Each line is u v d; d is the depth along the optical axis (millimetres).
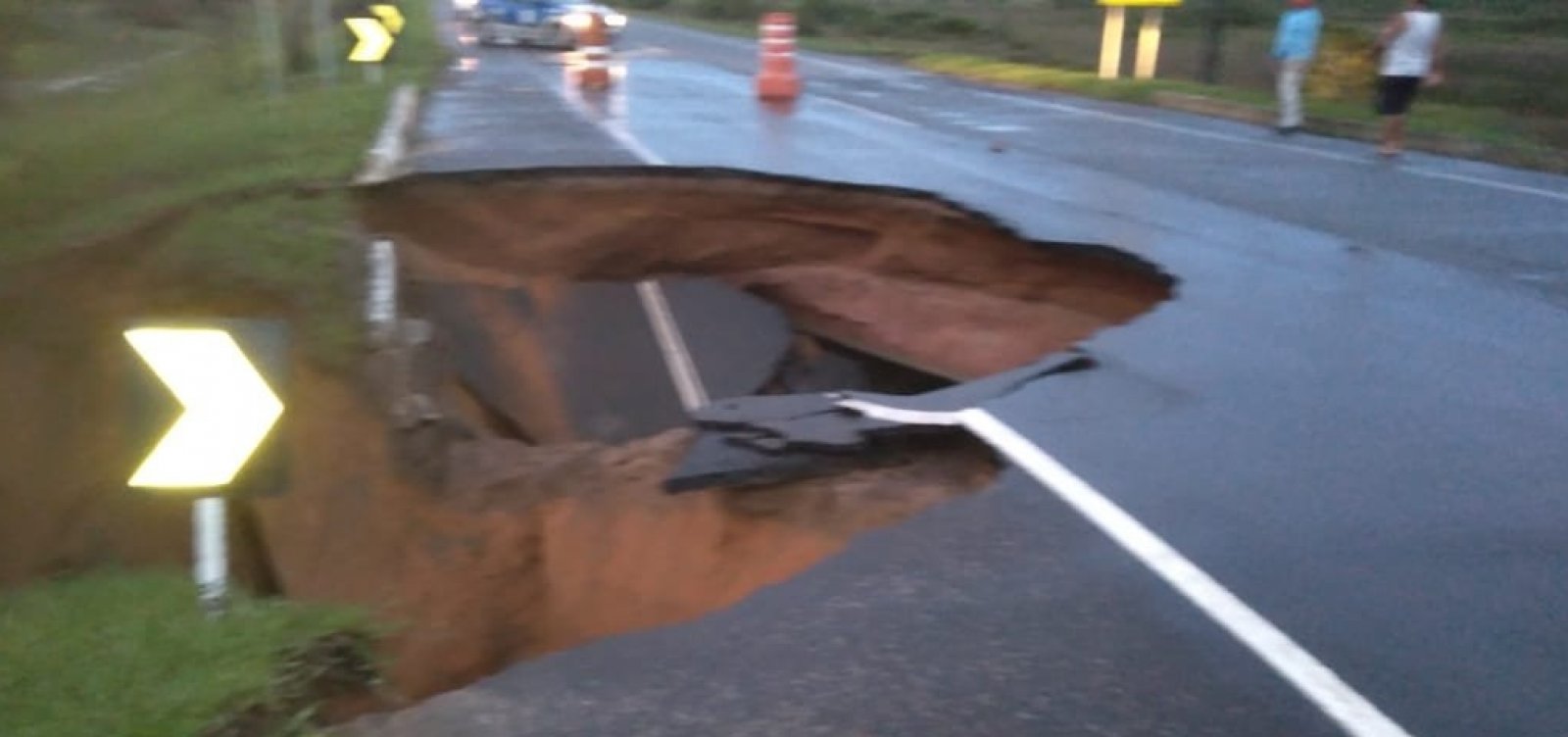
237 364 4723
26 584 6457
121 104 13805
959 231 13766
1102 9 59844
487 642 7836
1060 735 4492
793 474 7383
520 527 8547
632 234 14336
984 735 4484
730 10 60625
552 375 12898
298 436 8125
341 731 4453
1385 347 9070
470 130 17719
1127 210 13922
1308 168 17484
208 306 9492
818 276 14359
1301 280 10961
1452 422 7566
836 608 5352
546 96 22953
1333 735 4508
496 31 36344
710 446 7617
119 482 7746
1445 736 4516
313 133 15367
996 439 7227
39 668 4523
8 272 8922
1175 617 5270
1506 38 34750
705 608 7211
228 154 13562
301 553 7652
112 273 9523
